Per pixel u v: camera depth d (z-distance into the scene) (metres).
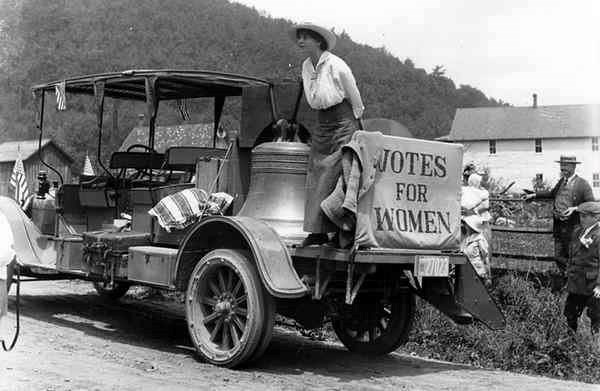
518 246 10.71
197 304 6.79
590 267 7.75
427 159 6.72
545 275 8.98
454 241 6.95
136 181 9.02
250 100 7.71
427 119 105.31
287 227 6.96
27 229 9.58
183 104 10.13
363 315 7.77
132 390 5.39
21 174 15.34
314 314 6.99
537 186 18.89
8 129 59.94
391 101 110.44
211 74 7.82
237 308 6.51
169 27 117.75
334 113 6.45
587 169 59.00
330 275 6.39
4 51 78.00
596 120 58.81
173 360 6.80
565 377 7.36
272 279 6.10
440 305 7.26
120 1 111.50
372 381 6.28
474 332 8.27
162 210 7.50
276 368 6.68
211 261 6.65
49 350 6.95
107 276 8.06
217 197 7.48
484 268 8.80
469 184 9.24
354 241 6.04
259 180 7.25
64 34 88.69
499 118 62.78
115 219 9.01
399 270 7.12
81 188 9.49
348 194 5.91
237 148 7.76
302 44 6.58
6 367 6.00
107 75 8.42
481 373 6.95
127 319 9.51
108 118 11.88
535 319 8.30
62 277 9.70
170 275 7.12
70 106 11.91
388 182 6.36
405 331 7.48
